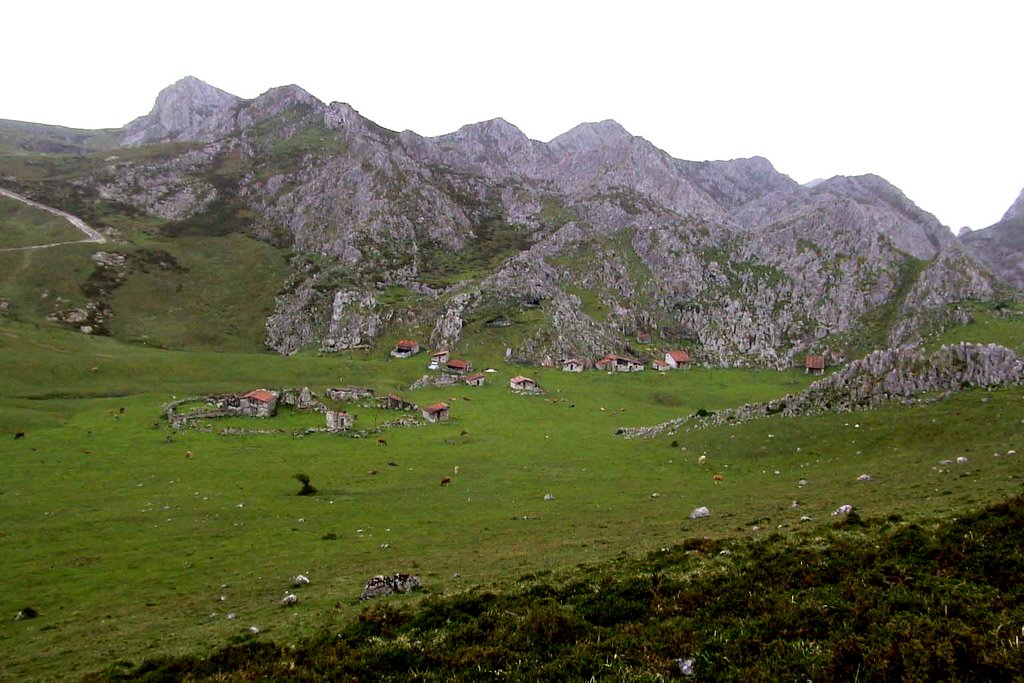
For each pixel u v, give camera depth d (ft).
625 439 335.47
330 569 131.34
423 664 58.85
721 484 205.77
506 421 419.74
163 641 89.10
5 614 114.93
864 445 217.15
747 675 47.62
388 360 639.76
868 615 53.31
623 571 86.43
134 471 258.16
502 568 112.88
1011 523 67.10
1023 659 39.75
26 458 273.95
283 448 314.55
